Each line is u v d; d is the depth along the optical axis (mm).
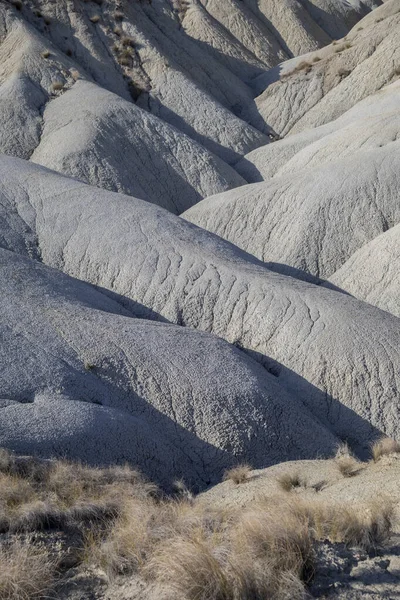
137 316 26438
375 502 8695
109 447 16297
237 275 26172
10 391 17844
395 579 6641
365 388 20953
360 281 29547
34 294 22875
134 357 20047
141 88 55781
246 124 54188
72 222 30922
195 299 25719
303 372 21891
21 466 12336
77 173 42719
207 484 17375
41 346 19812
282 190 37219
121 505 9969
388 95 48625
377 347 21875
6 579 6949
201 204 40656
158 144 46469
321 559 6980
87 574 7438
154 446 17141
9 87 50125
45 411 16625
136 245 28859
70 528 9000
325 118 54188
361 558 7094
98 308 24578
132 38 60094
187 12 68688
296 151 47875
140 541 7746
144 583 6852
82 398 18422
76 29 58844
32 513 8938
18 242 30266
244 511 8859
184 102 54781
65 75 52656
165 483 16562
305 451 18766
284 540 6742
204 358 20531
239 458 18078
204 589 6176
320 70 57875
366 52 57188
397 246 29422
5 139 46844
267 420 18984
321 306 23750
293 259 33906
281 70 63062
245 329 24047
